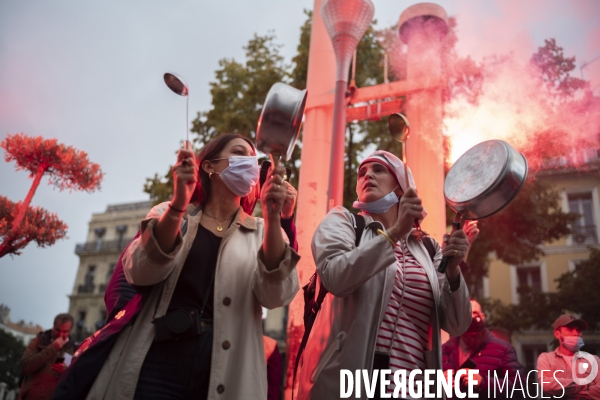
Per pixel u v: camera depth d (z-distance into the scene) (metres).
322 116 6.71
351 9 5.38
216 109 11.86
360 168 2.88
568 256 25.58
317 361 2.41
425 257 2.70
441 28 6.12
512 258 14.33
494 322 18.77
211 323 2.25
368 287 2.41
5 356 26.70
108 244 41.69
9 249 5.59
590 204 25.03
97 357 2.09
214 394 2.10
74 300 40.97
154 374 2.11
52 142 5.80
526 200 13.31
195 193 2.63
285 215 2.61
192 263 2.33
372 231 2.61
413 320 2.49
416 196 2.29
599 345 17.33
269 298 2.31
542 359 5.01
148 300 2.24
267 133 2.22
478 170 2.55
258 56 12.32
